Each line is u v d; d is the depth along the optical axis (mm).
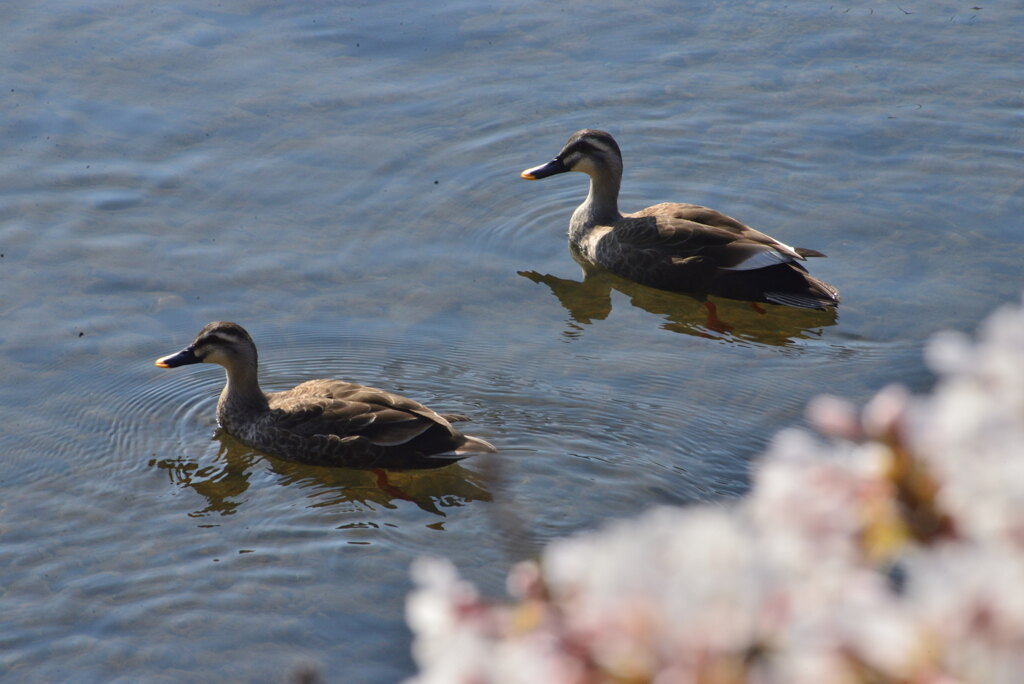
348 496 12664
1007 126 19703
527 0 23672
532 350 15250
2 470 13039
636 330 15828
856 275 16625
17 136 19422
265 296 16281
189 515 12328
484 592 10867
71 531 12102
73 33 22109
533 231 18344
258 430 13523
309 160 19219
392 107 20562
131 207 18016
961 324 15273
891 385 14094
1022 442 2830
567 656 2910
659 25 22906
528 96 20938
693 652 2740
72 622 10797
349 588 11078
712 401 13852
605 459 12711
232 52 21766
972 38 22219
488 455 12539
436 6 23422
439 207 18453
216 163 19047
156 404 14359
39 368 14773
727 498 11977
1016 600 2512
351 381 14594
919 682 2545
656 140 20016
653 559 2779
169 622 10758
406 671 10094
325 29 22578
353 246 17469
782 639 2721
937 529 3086
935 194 18281
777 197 18578
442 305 16281
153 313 15859
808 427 13172
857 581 2852
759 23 22906
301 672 5312
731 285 16609
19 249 16984
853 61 21656
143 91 20609
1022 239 17062
